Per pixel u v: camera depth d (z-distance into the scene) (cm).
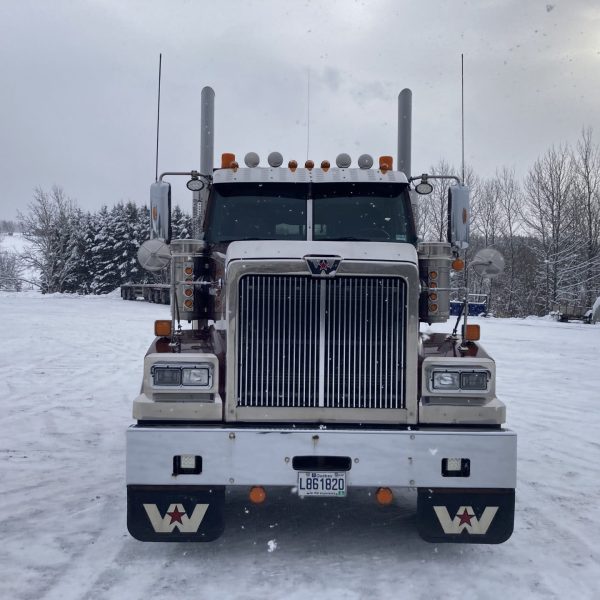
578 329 2584
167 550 493
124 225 6644
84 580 439
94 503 591
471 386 470
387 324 470
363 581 445
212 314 561
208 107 777
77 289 6781
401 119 768
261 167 623
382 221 607
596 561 481
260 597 418
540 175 4312
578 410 1030
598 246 4206
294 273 464
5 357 1555
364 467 455
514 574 458
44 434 838
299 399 470
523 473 705
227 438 455
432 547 507
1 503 588
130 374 1348
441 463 457
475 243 4500
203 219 639
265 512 583
